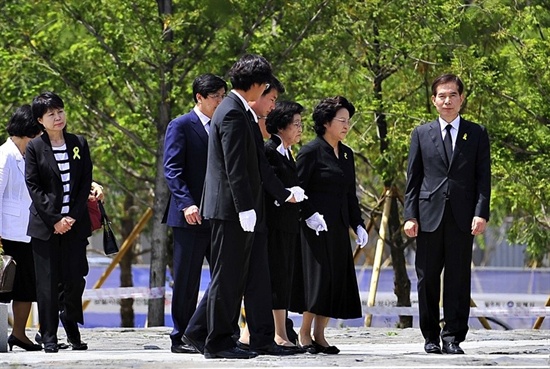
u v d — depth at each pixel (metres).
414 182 22.41
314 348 22.59
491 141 40.28
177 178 22.33
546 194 39.62
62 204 23.03
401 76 42.97
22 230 24.42
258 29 40.31
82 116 44.94
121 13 39.22
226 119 20.05
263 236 20.94
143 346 25.97
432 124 22.38
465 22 39.41
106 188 59.84
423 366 19.38
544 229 42.66
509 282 54.19
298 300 22.92
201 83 22.77
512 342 27.30
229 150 19.95
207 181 20.44
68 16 39.41
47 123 23.02
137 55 39.19
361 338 29.80
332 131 22.75
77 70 41.03
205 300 21.52
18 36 40.59
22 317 24.75
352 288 22.84
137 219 63.31
